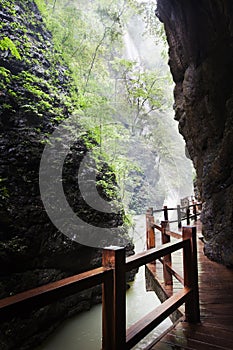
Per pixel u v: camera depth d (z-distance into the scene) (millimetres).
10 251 3957
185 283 2531
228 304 2877
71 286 1332
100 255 5805
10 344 3551
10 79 5230
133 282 6566
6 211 4145
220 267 4348
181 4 4691
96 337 4176
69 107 6430
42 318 4078
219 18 4125
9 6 6051
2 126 4734
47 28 7273
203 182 5207
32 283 4234
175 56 5938
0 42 4719
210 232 4980
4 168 4469
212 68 4652
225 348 1990
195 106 5320
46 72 6281
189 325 2393
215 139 5008
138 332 1750
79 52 8367
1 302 1053
